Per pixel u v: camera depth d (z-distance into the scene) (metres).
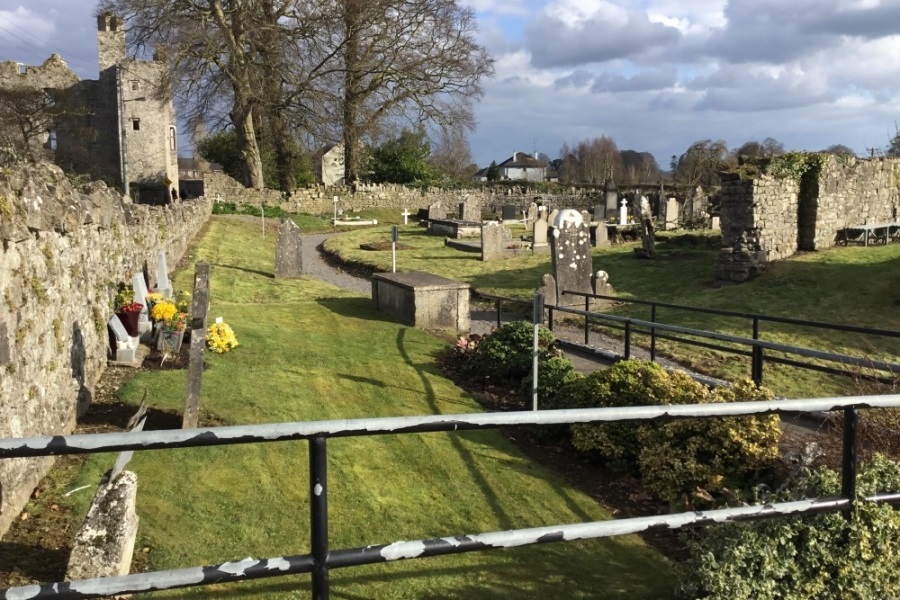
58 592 2.03
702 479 5.52
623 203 33.56
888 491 3.59
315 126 41.50
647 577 4.56
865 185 21.86
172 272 16.11
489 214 46.91
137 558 4.30
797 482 4.29
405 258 24.89
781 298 16.06
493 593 4.28
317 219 40.75
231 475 5.58
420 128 47.53
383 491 5.64
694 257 22.09
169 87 38.41
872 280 16.52
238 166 55.97
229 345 9.39
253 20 37.97
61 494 4.90
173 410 6.85
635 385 6.55
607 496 5.90
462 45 44.50
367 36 42.56
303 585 4.22
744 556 3.56
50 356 5.58
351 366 9.43
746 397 5.80
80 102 48.00
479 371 9.34
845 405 2.91
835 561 3.50
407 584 4.32
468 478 6.03
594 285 16.47
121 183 46.09
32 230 5.27
